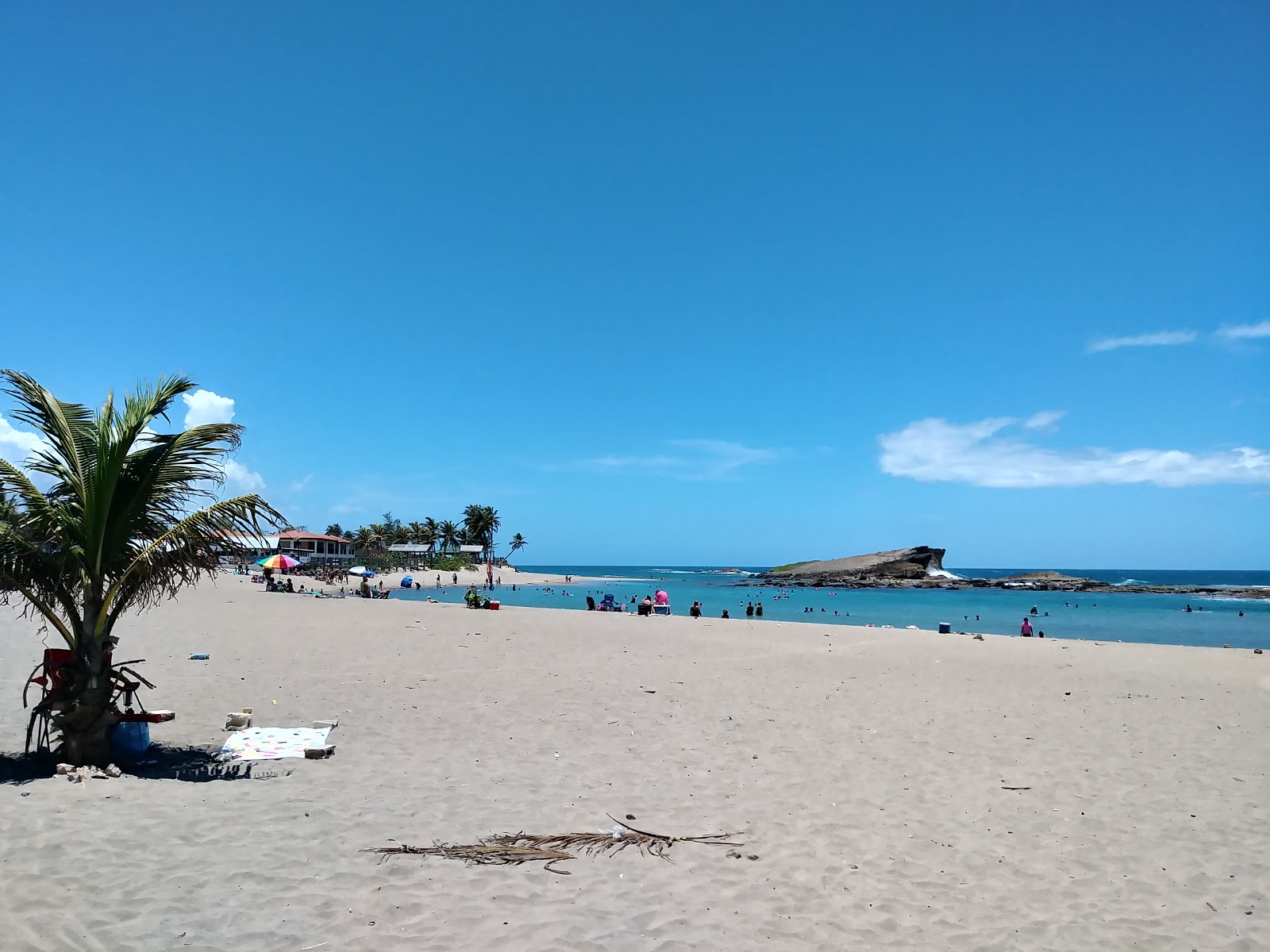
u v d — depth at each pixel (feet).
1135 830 23.58
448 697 41.75
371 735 32.71
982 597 245.86
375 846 20.13
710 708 40.88
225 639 64.08
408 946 15.10
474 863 19.40
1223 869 20.74
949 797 26.55
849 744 33.71
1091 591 293.84
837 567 376.48
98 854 18.30
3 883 16.35
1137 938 16.92
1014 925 17.35
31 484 24.71
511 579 368.89
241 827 20.86
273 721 34.86
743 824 23.21
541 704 40.83
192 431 27.91
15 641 57.57
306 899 16.87
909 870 20.20
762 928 16.72
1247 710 42.93
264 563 149.07
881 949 16.03
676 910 17.39
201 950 14.49
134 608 90.33
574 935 15.96
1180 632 125.29
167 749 29.35
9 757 26.89
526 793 25.32
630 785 26.71
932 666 58.85
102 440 25.58
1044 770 30.12
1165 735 36.50
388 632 73.67
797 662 59.72
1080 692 48.14
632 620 102.01
